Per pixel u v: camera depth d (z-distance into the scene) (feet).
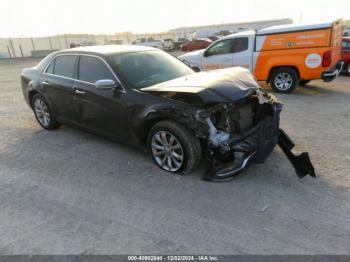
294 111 20.62
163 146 11.75
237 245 7.86
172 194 10.38
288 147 12.35
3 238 8.44
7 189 11.16
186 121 10.45
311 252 7.53
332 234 8.14
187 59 33.06
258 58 27.94
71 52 15.16
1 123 19.63
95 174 12.09
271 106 11.58
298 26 25.27
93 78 13.75
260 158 10.87
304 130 16.40
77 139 16.10
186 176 11.53
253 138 11.30
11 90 33.86
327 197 9.87
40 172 12.44
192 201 9.92
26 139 16.40
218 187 10.69
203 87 10.62
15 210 9.80
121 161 13.17
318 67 25.13
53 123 17.20
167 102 10.96
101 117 13.64
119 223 8.95
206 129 10.34
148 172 12.06
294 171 11.62
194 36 176.96
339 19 26.13
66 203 10.11
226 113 10.88
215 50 30.71
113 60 13.21
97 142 15.53
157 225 8.79
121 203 9.98
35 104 17.83
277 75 27.35
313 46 24.94
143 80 12.89
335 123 17.52
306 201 9.69
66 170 12.53
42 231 8.68
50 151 14.61
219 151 10.45
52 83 15.70
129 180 11.49
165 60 15.19
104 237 8.35
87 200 10.25
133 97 11.99
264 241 7.97
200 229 8.54
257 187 10.61
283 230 8.36
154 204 9.85
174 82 12.18
